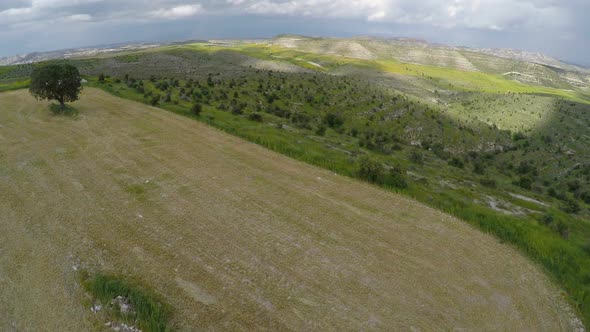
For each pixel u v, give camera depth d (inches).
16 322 481.1
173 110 1525.6
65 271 572.7
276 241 698.8
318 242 708.7
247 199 851.4
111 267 587.8
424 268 657.0
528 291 624.1
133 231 688.4
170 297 537.3
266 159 1114.7
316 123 2119.8
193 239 680.4
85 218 719.1
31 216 715.4
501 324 541.6
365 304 556.1
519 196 1327.5
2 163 940.6
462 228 815.7
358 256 674.8
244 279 587.2
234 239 692.1
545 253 748.6
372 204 892.6
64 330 474.9
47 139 1128.2
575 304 606.2
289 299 553.0
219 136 1275.8
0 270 567.2
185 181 912.9
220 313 517.0
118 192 831.1
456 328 526.0
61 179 875.4
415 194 970.7
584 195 2021.4
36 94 1360.7
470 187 1249.4
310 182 983.6
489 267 680.4
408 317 538.0
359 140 1790.1
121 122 1334.9
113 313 502.9
